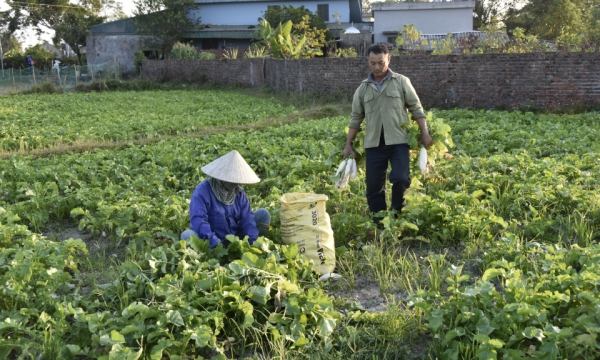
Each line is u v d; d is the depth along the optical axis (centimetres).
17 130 1468
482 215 605
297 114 1703
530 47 1798
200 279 440
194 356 383
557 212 656
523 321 370
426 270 525
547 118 1437
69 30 4756
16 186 852
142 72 3362
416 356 391
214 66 3050
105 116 1802
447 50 1884
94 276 544
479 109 1673
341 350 399
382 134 612
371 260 538
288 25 2534
